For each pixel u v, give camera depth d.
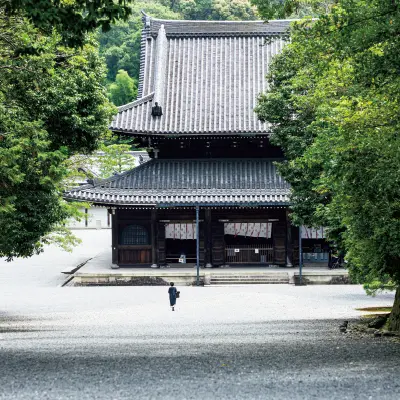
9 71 76.75
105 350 58.19
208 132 169.38
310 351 56.91
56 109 96.69
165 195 163.62
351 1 49.81
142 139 174.75
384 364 48.56
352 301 128.25
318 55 57.88
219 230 170.88
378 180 55.00
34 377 43.47
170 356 53.44
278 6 57.66
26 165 81.94
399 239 64.06
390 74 52.34
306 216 109.12
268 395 37.66
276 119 115.38
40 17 46.09
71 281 166.38
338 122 61.44
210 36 194.25
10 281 166.75
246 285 157.25
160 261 170.50
